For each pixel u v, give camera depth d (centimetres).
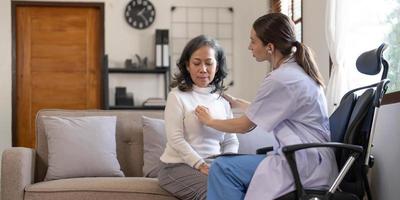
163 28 627
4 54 597
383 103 262
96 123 307
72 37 619
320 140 202
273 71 207
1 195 268
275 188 191
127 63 604
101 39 615
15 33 603
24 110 609
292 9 491
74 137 298
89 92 620
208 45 241
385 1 305
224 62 250
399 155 243
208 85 248
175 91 244
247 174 200
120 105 593
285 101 200
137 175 312
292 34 211
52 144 297
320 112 205
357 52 326
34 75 612
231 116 252
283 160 195
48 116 313
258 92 204
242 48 638
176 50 628
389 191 255
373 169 273
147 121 310
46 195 262
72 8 619
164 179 245
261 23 213
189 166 234
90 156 295
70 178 288
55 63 616
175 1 632
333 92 326
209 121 219
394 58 294
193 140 238
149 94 625
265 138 307
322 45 397
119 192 258
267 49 213
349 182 201
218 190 200
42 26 614
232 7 641
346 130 202
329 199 189
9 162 268
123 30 621
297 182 190
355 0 328
